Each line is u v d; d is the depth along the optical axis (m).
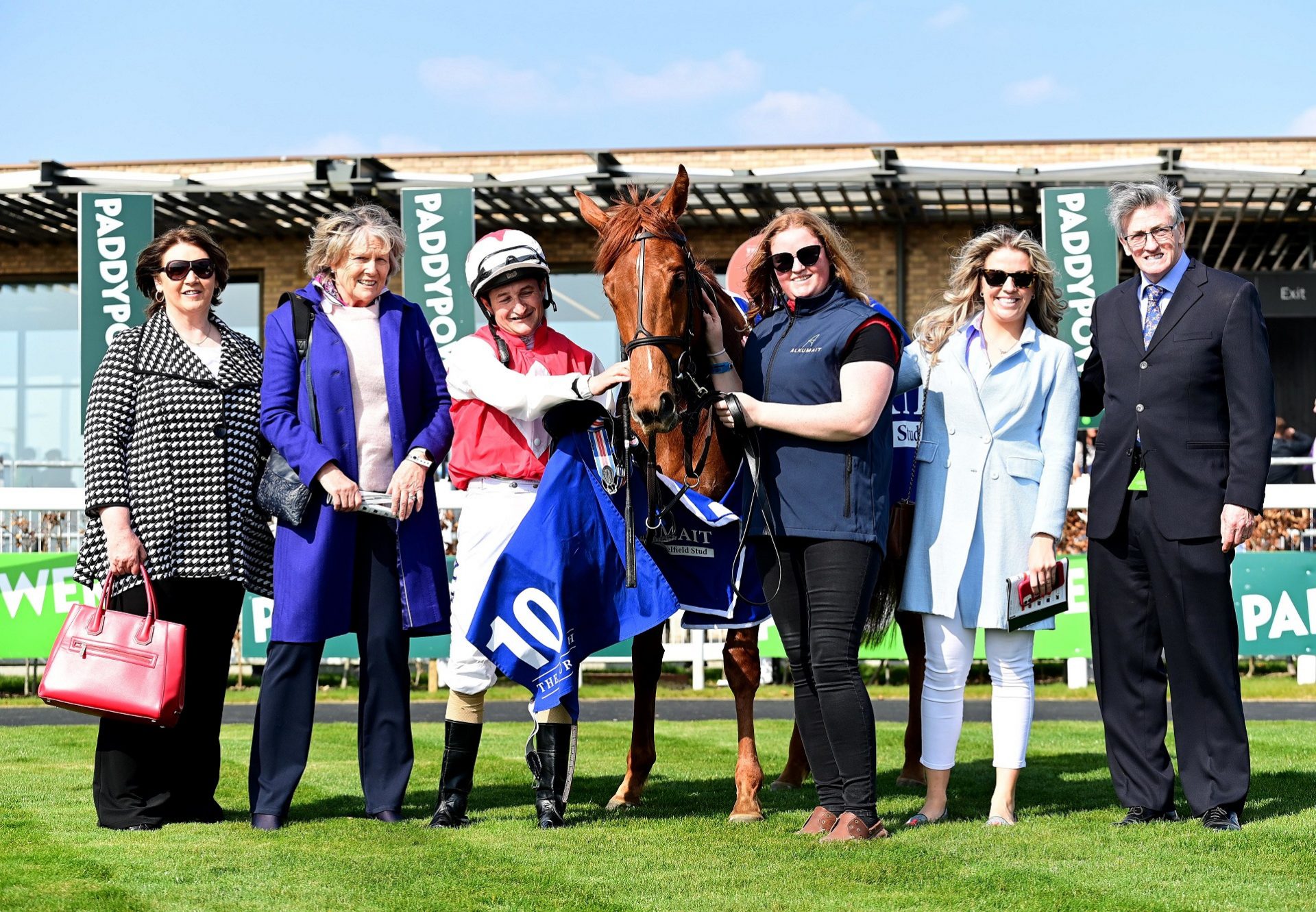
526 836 3.82
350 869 3.38
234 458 4.09
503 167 15.16
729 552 4.14
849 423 3.64
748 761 4.15
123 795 3.98
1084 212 11.47
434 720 7.30
